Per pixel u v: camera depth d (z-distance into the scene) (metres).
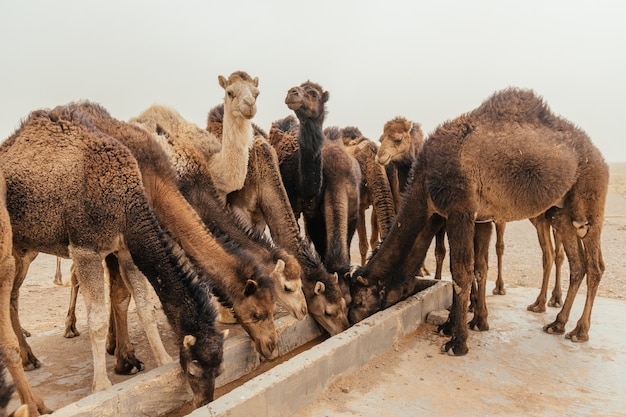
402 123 8.76
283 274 5.66
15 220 4.61
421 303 6.63
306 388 4.46
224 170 6.62
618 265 11.78
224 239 5.43
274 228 6.92
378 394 4.73
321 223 8.41
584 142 6.12
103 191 4.55
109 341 6.00
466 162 5.74
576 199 6.12
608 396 4.75
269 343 5.22
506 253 14.12
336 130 9.59
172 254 4.55
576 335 6.10
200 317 4.32
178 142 6.23
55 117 4.83
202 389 4.19
